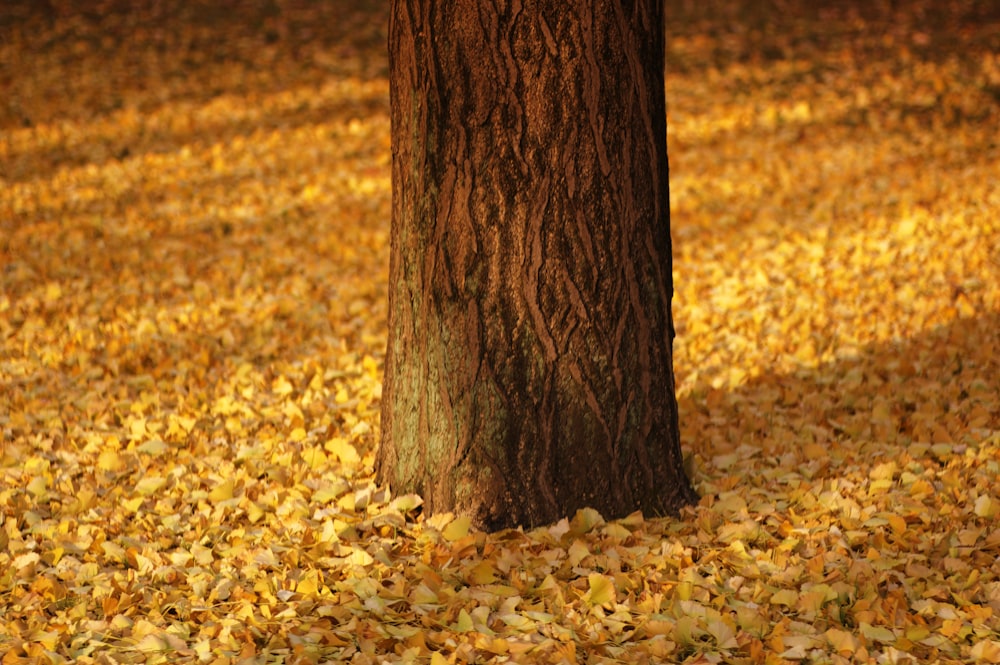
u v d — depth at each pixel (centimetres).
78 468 685
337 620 499
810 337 900
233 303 1038
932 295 988
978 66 1891
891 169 1437
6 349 921
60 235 1258
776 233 1220
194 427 746
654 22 573
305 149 1630
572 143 556
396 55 581
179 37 2177
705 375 838
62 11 2275
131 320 996
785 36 2125
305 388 831
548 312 567
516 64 549
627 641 485
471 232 562
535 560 544
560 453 579
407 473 609
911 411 746
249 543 578
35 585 532
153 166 1547
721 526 582
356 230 1284
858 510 586
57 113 1784
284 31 2227
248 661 464
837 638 468
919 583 515
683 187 1429
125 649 481
